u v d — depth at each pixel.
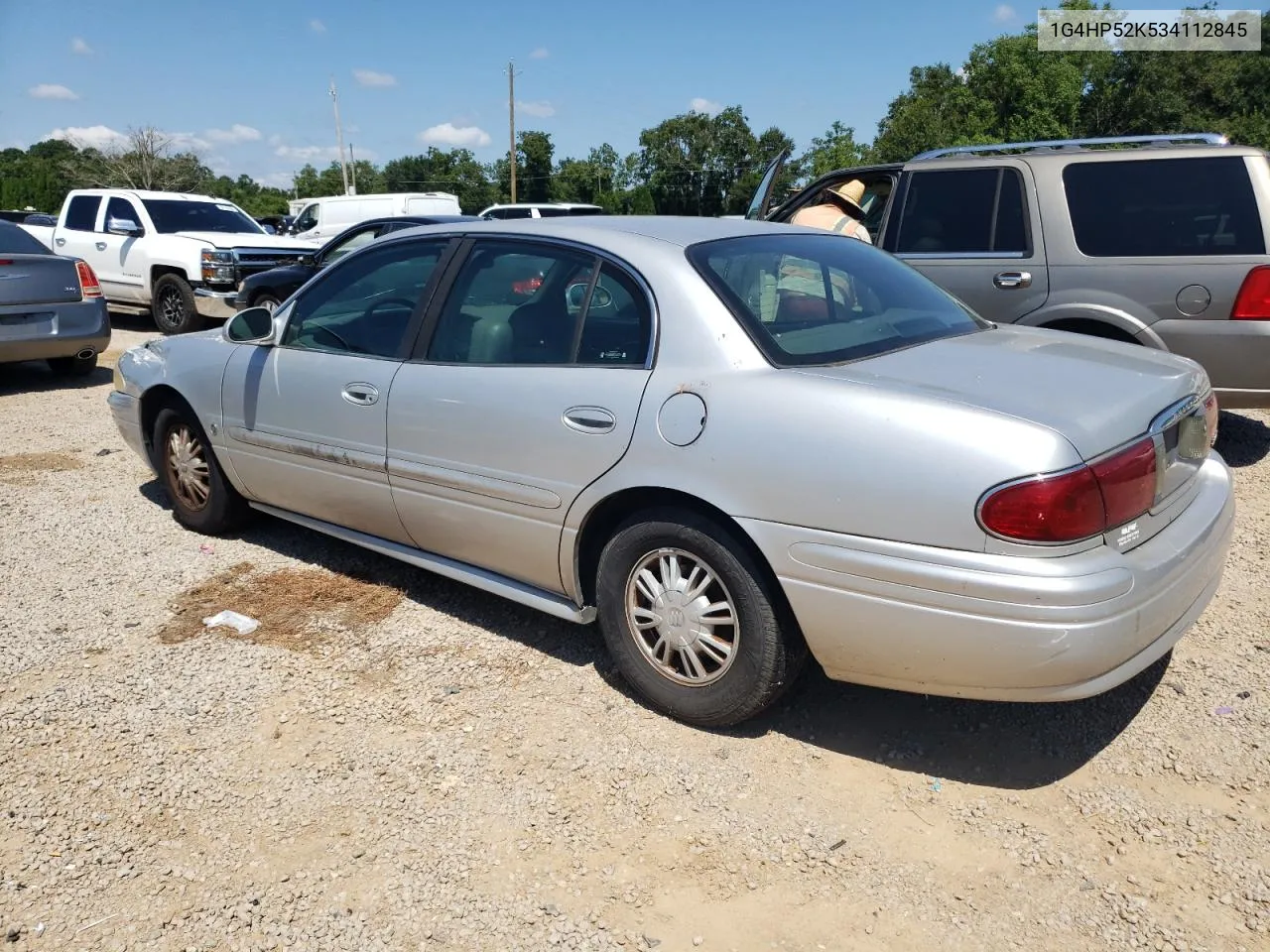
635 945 2.37
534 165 86.38
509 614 4.13
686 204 84.75
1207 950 2.32
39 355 9.09
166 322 13.20
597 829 2.78
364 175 92.56
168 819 2.85
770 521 2.86
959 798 2.90
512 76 50.25
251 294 11.76
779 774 3.01
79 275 9.30
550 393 3.36
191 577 4.55
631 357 3.24
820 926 2.42
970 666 2.65
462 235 3.88
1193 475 3.15
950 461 2.58
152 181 57.88
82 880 2.61
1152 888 2.52
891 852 2.68
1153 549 2.78
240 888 2.58
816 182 7.14
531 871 2.62
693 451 2.99
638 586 3.30
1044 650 2.53
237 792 2.96
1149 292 5.71
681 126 82.25
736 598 3.02
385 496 3.98
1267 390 5.55
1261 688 3.42
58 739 3.25
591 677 3.60
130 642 3.91
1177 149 5.70
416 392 3.78
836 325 3.31
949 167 6.38
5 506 5.60
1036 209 6.01
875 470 2.68
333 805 2.90
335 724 3.32
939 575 2.60
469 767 3.07
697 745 3.18
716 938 2.39
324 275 4.34
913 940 2.37
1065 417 2.62
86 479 6.15
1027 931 2.39
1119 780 2.96
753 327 3.08
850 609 2.77
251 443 4.53
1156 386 2.97
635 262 3.31
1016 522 2.51
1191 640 3.79
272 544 4.96
